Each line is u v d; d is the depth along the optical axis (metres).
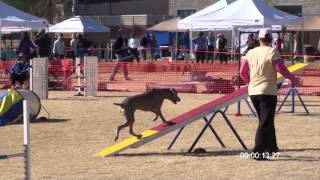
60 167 9.17
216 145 11.00
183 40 38.53
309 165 9.18
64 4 59.94
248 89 9.82
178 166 9.16
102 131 12.76
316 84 22.48
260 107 9.54
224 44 31.83
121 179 8.32
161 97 10.36
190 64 27.19
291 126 13.36
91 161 9.62
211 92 21.34
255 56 9.50
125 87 23.06
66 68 22.86
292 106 15.85
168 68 28.03
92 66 20.31
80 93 20.66
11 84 20.61
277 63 9.32
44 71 19.36
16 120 13.86
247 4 24.33
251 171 8.76
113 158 9.84
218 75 24.58
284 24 23.86
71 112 15.97
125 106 10.34
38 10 57.62
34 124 13.82
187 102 18.33
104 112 15.93
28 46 24.17
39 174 8.69
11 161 9.62
